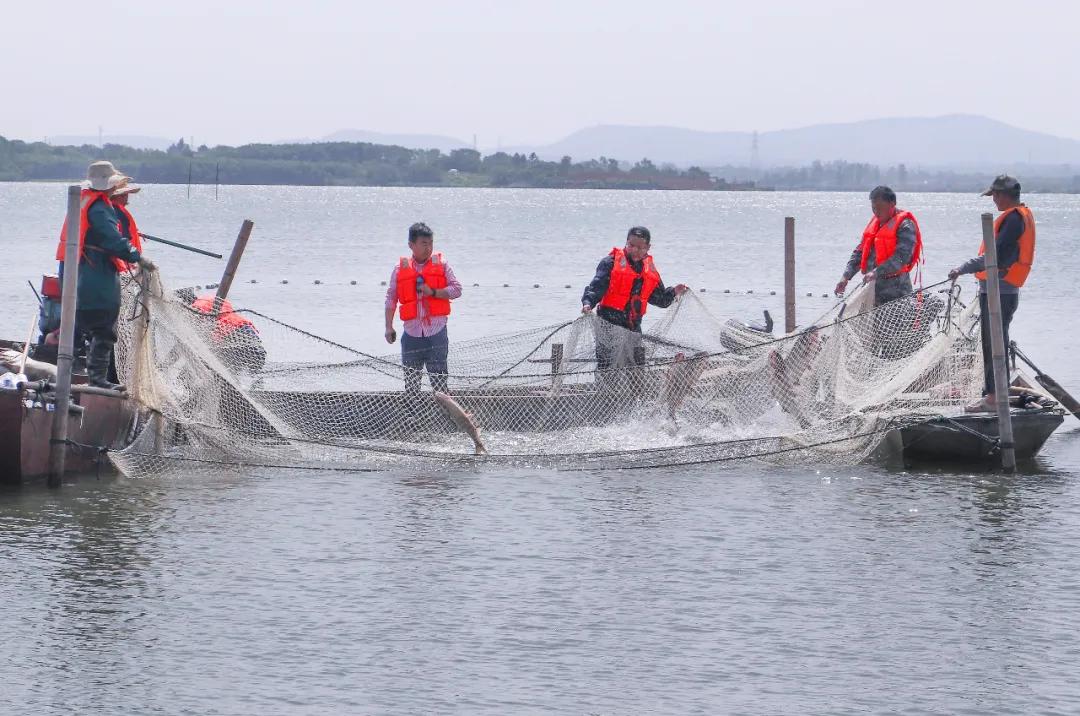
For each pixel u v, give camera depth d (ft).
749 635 93.30
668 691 83.51
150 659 87.71
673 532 120.47
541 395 162.40
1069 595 102.01
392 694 82.74
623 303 164.14
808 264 585.63
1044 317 330.34
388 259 584.81
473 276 486.38
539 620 96.07
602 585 104.12
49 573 105.09
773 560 111.45
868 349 159.94
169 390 149.48
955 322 160.66
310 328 289.94
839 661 88.58
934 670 87.10
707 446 153.69
